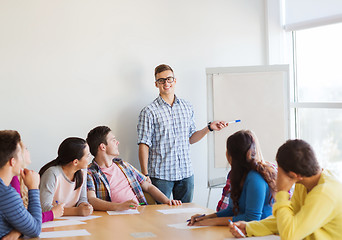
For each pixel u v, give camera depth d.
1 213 2.17
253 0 4.84
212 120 4.38
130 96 4.37
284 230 1.84
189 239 2.20
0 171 2.21
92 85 4.22
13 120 3.95
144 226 2.52
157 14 4.46
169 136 4.11
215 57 4.72
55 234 2.35
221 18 4.73
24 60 3.98
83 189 3.12
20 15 3.96
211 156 4.36
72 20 4.14
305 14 4.54
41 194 2.85
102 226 2.53
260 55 4.86
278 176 1.98
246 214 2.37
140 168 4.43
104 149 3.38
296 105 4.69
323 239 1.83
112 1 4.28
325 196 1.79
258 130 4.34
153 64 4.46
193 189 4.29
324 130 4.42
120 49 4.32
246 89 4.36
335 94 4.31
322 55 4.45
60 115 4.11
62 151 2.94
